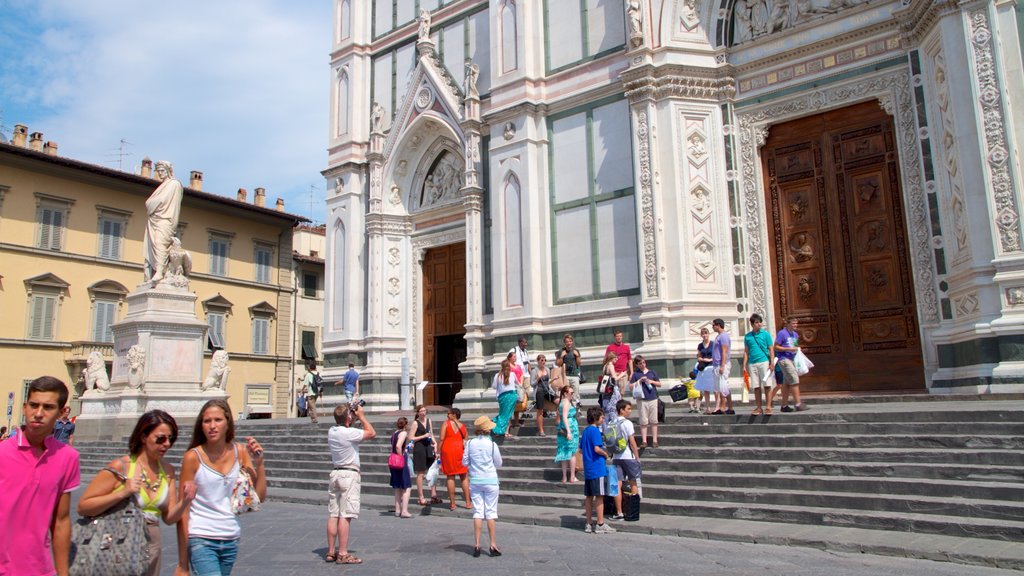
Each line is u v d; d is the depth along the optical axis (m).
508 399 15.26
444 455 12.80
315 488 15.95
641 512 11.16
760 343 13.20
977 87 14.40
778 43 19.06
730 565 8.09
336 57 28.62
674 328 18.69
